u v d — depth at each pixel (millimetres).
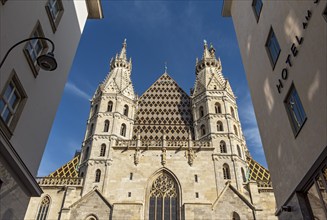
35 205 41312
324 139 14203
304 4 16016
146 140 49656
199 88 57750
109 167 44281
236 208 40625
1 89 15883
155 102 58031
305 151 16078
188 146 47438
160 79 63125
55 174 46969
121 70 60312
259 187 43375
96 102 54406
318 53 14641
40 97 20266
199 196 42125
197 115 53594
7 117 16875
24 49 18031
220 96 54656
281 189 19344
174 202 42344
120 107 52688
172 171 44594
